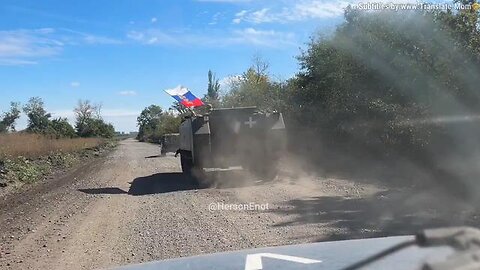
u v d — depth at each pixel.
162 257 6.99
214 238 8.03
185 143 19.34
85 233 9.11
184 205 11.88
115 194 14.80
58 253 7.68
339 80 21.34
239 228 8.73
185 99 18.75
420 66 16.48
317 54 24.45
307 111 24.50
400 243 2.65
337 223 8.59
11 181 20.22
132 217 10.56
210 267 2.74
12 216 11.89
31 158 30.95
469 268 2.08
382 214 9.23
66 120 90.94
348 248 2.88
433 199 10.70
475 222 8.11
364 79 20.20
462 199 10.48
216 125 16.80
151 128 119.25
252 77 39.88
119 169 25.14
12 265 7.11
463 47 15.12
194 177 17.50
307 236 7.71
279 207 10.80
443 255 2.27
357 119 19.98
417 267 2.21
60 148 40.66
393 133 17.11
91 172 24.27
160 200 12.98
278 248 3.16
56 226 10.02
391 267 2.29
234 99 35.34
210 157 16.36
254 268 2.59
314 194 12.59
